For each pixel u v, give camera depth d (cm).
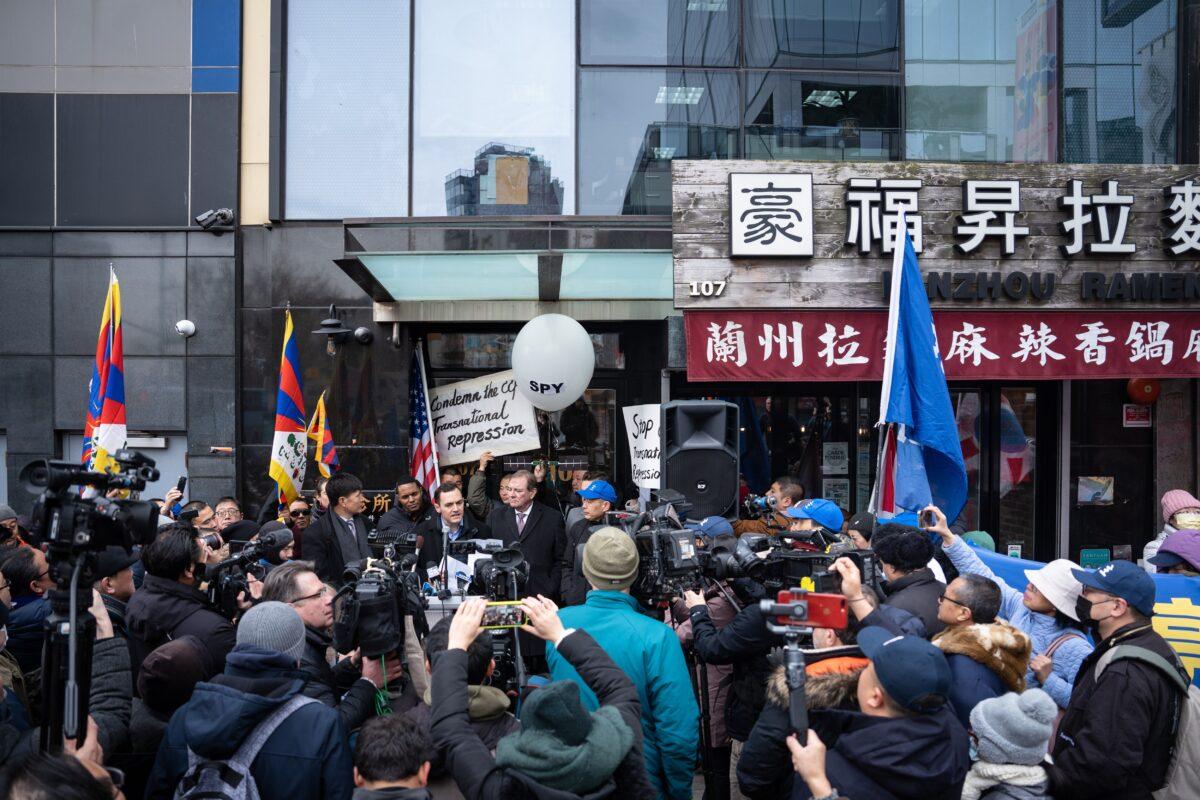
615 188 889
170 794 274
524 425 881
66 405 916
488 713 280
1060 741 333
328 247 884
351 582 328
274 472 762
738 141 894
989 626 322
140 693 332
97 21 910
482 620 283
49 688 270
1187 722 319
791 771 291
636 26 891
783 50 898
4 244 912
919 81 903
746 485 934
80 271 912
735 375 770
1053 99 902
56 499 272
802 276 773
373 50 884
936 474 536
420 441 880
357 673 347
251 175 911
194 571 404
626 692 264
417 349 889
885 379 532
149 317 910
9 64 910
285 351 784
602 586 340
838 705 280
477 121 887
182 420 912
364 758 241
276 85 877
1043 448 961
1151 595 337
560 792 216
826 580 359
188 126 908
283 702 273
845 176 774
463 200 885
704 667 437
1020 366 786
